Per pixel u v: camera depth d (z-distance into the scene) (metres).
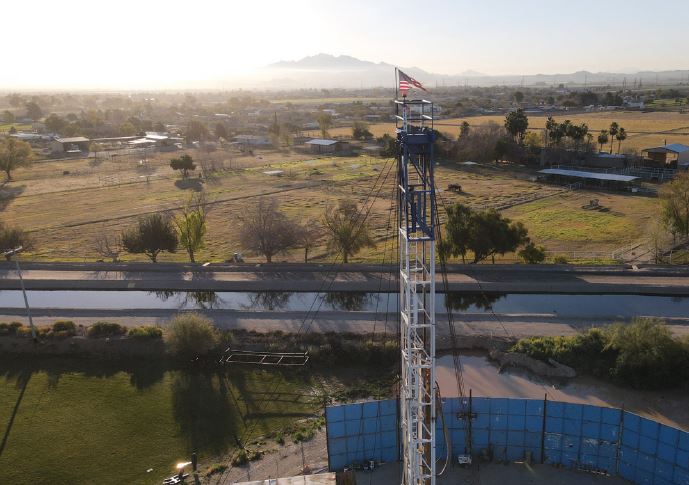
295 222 83.19
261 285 67.00
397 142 27.92
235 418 40.59
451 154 157.75
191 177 142.50
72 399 43.44
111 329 52.44
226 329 53.59
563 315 55.22
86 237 90.44
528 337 50.38
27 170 154.50
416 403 27.92
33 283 69.88
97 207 110.88
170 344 47.84
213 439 38.41
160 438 38.69
